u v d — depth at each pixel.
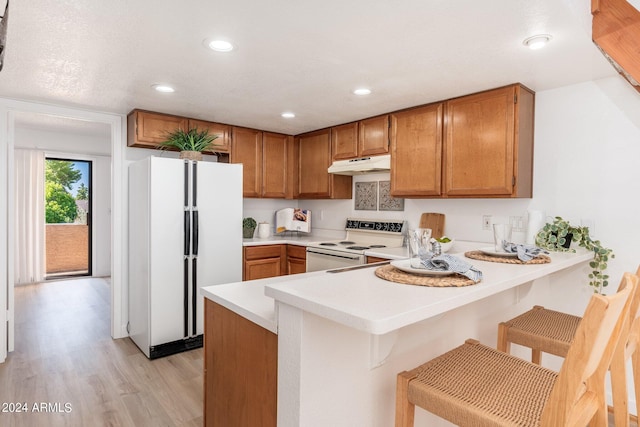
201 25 1.73
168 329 2.93
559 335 1.61
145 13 1.62
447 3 1.53
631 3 1.50
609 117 2.32
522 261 1.74
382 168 3.29
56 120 4.29
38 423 2.02
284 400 1.14
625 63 1.46
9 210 2.91
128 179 3.39
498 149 2.52
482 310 1.98
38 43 1.92
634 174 2.24
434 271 1.29
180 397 2.31
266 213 4.48
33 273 5.32
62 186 5.68
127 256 3.39
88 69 2.28
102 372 2.64
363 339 1.29
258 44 1.93
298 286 1.18
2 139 2.85
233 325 1.46
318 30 1.77
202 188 3.08
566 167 2.49
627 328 1.33
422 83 2.48
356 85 2.55
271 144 4.11
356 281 1.26
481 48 1.95
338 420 1.21
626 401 1.32
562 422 0.88
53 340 3.25
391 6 1.56
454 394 1.09
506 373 1.21
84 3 1.54
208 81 2.50
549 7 1.55
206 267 3.11
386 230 3.57
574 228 2.30
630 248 2.25
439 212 3.23
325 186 3.92
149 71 2.31
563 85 2.48
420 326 1.57
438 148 2.86
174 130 3.38
